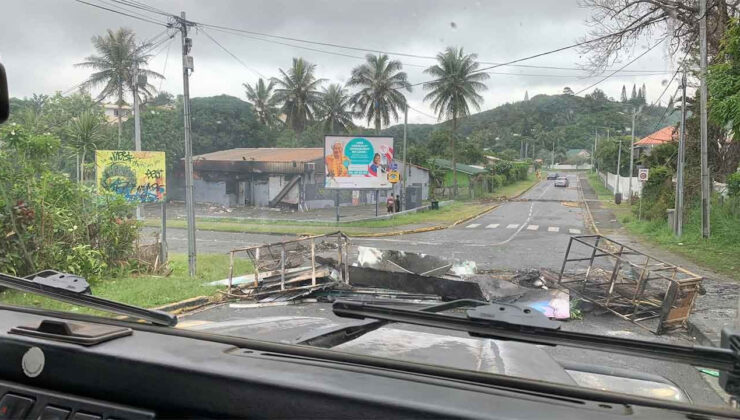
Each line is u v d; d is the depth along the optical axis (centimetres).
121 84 2244
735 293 1011
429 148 6962
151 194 1158
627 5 1698
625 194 4869
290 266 1105
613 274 833
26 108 1177
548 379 164
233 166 4388
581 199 5016
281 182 4281
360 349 182
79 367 141
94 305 171
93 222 1040
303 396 119
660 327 722
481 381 122
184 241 2070
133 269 1076
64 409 139
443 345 188
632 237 2212
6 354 148
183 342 151
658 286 934
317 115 5644
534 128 11681
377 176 3281
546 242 2078
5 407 142
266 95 5675
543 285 924
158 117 4422
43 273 185
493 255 1684
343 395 116
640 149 5503
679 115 2150
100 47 2148
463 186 5541
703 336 679
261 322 244
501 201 4781
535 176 9656
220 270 1141
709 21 1773
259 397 123
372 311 149
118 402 137
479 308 146
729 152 2120
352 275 925
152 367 133
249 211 4031
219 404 127
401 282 819
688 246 1755
